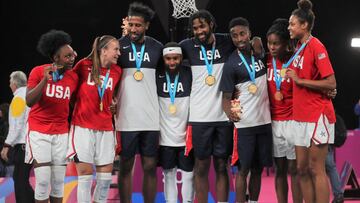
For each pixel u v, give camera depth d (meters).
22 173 6.38
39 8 12.48
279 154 5.69
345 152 10.45
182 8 7.18
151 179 5.67
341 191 7.66
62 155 5.30
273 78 5.60
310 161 5.17
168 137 5.67
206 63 5.57
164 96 5.68
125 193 5.68
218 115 5.56
